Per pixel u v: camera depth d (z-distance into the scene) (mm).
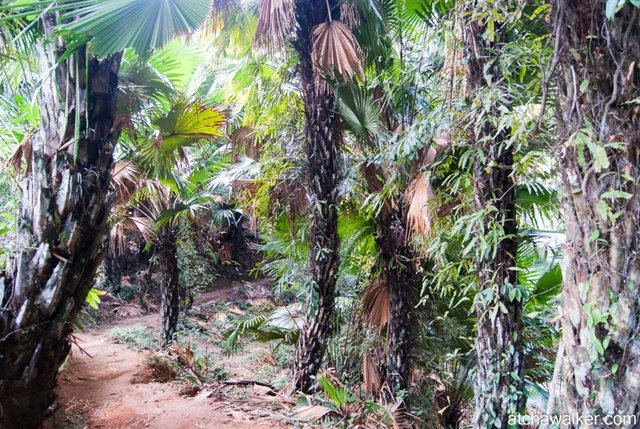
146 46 2299
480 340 2402
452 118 2314
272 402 3441
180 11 2307
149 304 10422
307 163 3871
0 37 2395
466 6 2129
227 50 4875
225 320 9297
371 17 3729
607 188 1316
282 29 3391
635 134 1286
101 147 2314
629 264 1303
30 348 2074
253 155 5344
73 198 2160
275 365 6215
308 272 4250
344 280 5117
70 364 4332
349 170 3795
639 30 1252
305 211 4434
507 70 2090
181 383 3986
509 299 2275
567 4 1374
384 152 2977
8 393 2039
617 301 1301
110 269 10227
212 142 5816
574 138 1347
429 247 2732
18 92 3008
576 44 1369
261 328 5223
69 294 2186
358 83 3770
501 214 2287
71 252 2146
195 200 6270
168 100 4516
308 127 3785
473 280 2453
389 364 3873
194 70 5945
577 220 1400
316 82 3682
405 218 3719
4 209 3225
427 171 2678
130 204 6176
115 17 2094
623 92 1286
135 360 4684
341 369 4574
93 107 2301
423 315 4059
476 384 2467
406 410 3701
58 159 2189
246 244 13148
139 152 4914
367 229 4301
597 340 1311
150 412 3158
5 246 2639
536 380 3654
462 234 2574
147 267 11359
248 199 5355
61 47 2260
